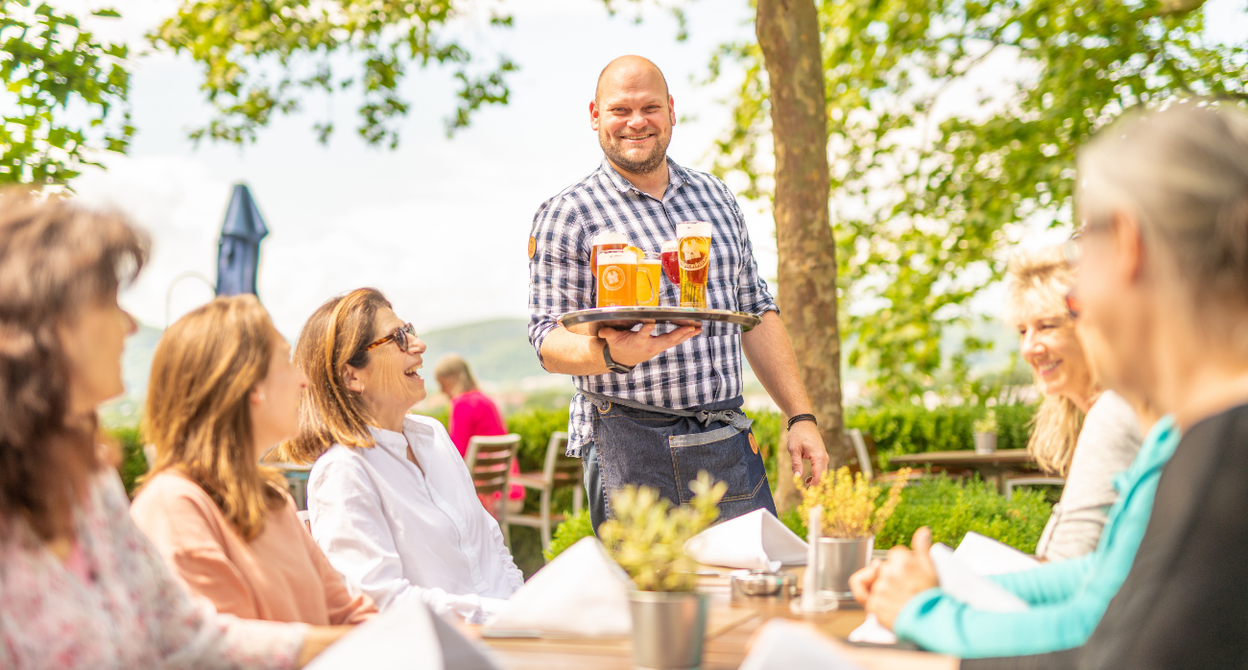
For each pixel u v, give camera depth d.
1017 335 1.78
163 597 1.32
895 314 10.28
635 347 2.16
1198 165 0.90
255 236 7.16
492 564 2.49
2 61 5.65
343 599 1.87
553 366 2.57
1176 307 0.91
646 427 2.60
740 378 2.77
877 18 9.02
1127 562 1.08
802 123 5.07
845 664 0.87
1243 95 7.63
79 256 1.15
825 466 2.66
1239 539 0.85
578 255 2.68
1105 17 8.30
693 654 1.15
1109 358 0.99
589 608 1.34
